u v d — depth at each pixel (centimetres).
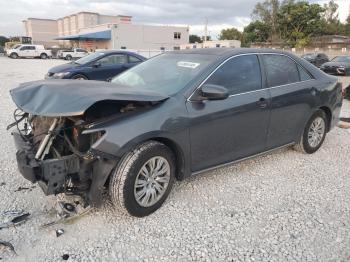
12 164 457
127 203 318
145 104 334
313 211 361
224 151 396
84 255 283
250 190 405
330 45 4619
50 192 298
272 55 460
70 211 339
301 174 455
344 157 525
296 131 491
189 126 351
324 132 542
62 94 308
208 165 386
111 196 320
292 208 366
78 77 1160
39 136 333
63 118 312
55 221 325
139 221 332
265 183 424
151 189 337
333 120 553
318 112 519
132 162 313
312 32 5691
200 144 367
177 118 341
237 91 402
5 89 1202
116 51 1255
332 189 413
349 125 708
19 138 346
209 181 424
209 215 348
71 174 307
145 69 445
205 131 367
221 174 446
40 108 297
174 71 403
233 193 396
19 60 3772
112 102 320
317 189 412
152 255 286
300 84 482
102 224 325
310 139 520
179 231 320
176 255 287
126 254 286
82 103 287
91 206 331
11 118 734
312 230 326
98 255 283
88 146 310
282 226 332
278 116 449
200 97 359
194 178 430
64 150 321
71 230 314
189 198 380
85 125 302
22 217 328
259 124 425
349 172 466
